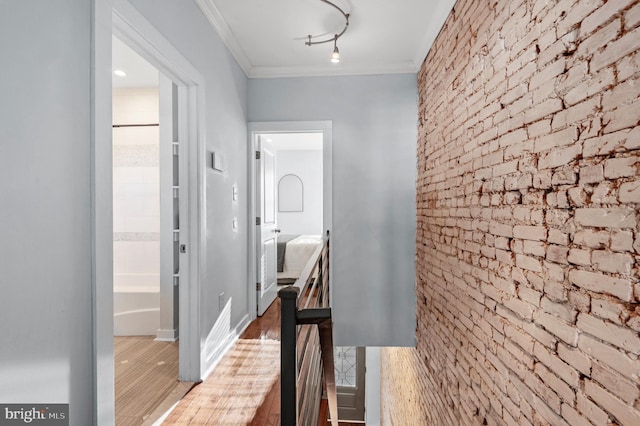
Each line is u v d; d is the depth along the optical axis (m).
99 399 1.40
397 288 3.74
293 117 3.78
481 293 2.03
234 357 2.76
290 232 8.41
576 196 1.23
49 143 1.20
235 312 3.22
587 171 1.17
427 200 3.27
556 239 1.34
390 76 3.72
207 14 2.55
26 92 1.11
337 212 3.77
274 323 3.66
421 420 3.43
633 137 0.99
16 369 1.08
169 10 2.01
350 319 3.77
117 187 3.91
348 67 3.70
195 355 2.33
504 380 1.73
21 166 1.09
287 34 3.05
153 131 3.89
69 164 1.29
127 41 1.74
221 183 2.87
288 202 8.42
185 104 2.37
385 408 5.49
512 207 1.67
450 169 2.61
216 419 1.90
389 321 3.75
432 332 3.06
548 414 1.37
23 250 1.10
